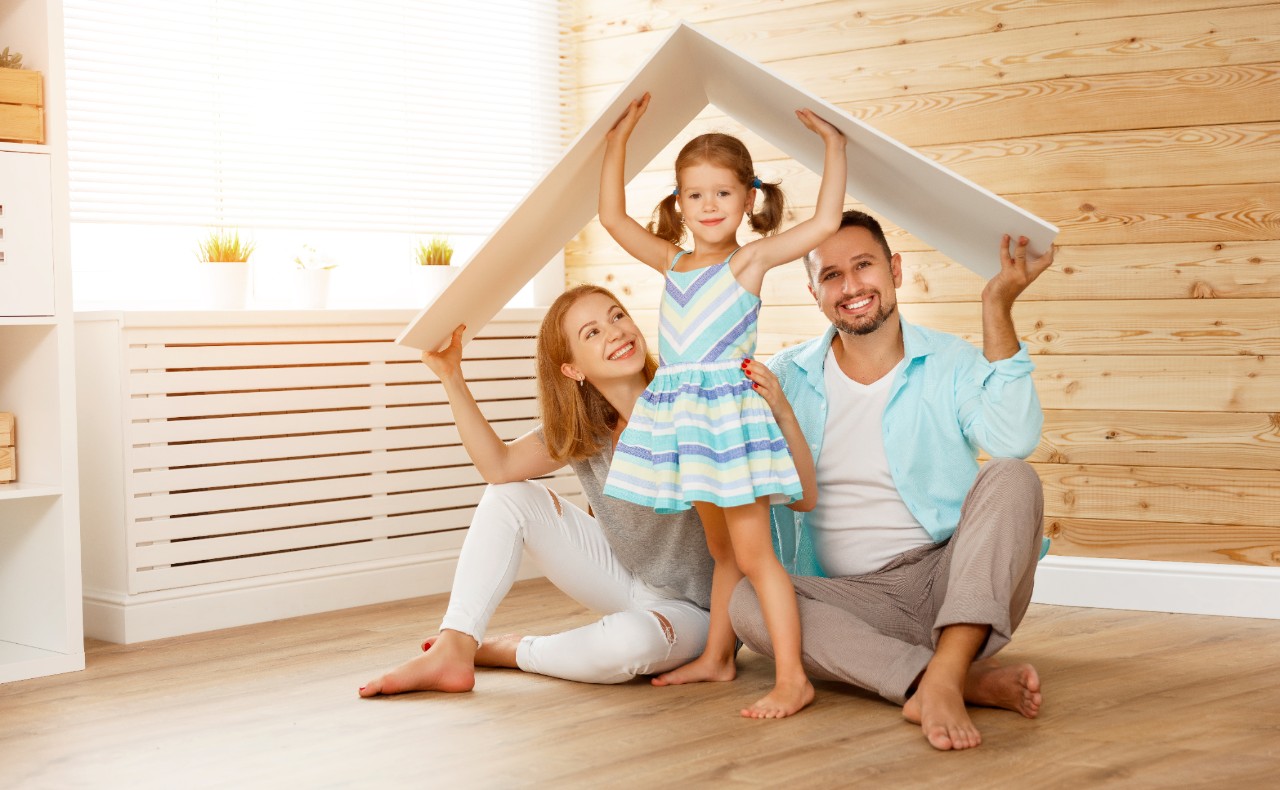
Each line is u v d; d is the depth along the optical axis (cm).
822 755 177
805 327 333
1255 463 280
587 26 379
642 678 227
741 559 207
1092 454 296
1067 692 210
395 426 323
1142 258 289
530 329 353
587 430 226
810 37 330
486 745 188
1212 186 282
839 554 224
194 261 324
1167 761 171
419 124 357
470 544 228
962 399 213
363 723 202
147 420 280
